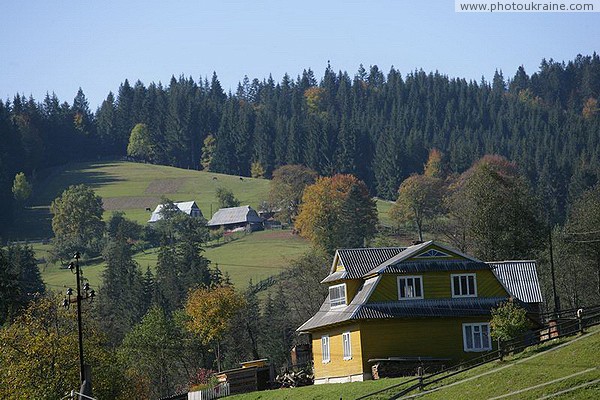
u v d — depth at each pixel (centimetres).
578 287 14175
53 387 8331
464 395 6328
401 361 8444
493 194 13500
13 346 8575
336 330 9119
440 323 8731
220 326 12431
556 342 6975
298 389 8181
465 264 8975
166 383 12888
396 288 8844
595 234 13175
